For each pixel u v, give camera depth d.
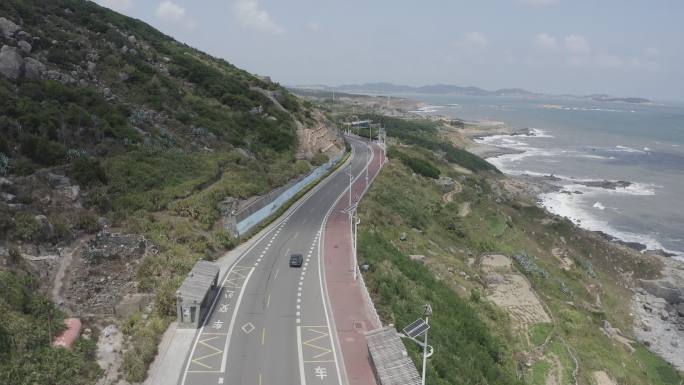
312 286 47.38
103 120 65.62
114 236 47.00
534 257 86.56
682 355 66.56
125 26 113.88
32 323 31.62
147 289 41.69
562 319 62.19
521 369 49.41
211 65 121.62
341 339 38.00
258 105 106.31
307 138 107.44
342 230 64.88
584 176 170.00
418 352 37.06
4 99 56.59
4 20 70.19
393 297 44.66
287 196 77.81
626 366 57.66
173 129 78.19
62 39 80.94
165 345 36.06
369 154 122.44
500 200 112.88
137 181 59.03
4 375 27.05
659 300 83.25
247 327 39.19
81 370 30.58
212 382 32.19
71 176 52.69
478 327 48.94
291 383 32.50
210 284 41.50
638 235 113.06
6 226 39.34
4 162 47.78
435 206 92.56
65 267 40.69
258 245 58.88
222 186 66.62
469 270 67.00
